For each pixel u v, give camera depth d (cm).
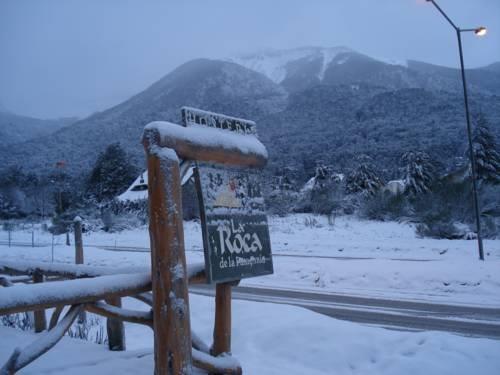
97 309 359
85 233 3856
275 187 4566
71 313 341
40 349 317
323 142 10688
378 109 13438
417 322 853
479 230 1543
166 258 316
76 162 12938
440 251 1861
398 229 2798
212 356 376
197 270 389
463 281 1202
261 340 566
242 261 376
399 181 4597
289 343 549
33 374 366
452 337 550
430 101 13200
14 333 517
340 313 939
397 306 1007
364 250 2020
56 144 16325
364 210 3359
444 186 2909
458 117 11475
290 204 4038
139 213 4369
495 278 1190
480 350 510
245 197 395
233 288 1270
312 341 548
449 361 482
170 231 318
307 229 2958
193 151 348
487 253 1753
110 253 2138
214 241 354
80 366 391
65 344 473
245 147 393
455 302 1046
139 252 2172
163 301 314
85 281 337
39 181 7438
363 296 1133
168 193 321
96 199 6388
